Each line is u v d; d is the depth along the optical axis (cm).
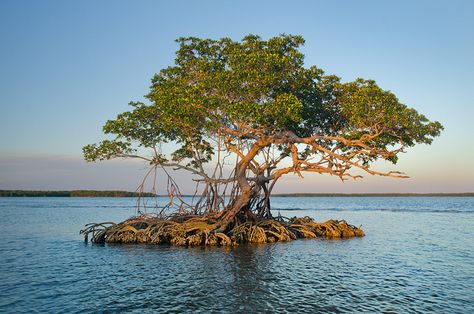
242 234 3053
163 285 1780
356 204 13975
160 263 2281
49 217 6222
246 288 1723
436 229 4409
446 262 2369
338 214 7281
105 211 8156
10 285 1800
